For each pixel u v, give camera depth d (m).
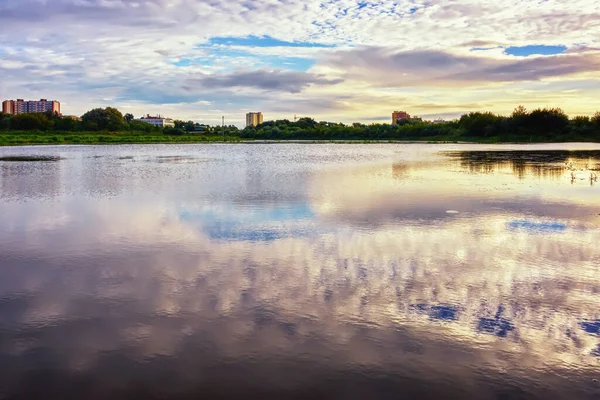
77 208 14.62
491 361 5.23
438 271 8.25
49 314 6.50
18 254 9.45
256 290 7.33
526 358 5.30
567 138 86.62
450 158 39.22
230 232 11.18
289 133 139.75
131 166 31.72
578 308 6.66
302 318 6.30
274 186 19.83
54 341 5.70
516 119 94.00
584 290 7.34
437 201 15.67
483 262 8.78
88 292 7.32
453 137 103.62
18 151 54.53
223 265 8.61
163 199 16.27
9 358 5.32
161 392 4.64
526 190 18.31
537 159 36.59
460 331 5.95
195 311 6.54
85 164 33.66
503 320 6.27
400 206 14.70
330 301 6.88
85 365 5.15
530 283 7.65
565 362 5.22
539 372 5.02
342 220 12.52
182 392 4.64
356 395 4.59
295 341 5.65
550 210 13.98
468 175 24.42
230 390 4.67
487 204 15.05
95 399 4.54
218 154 48.56
